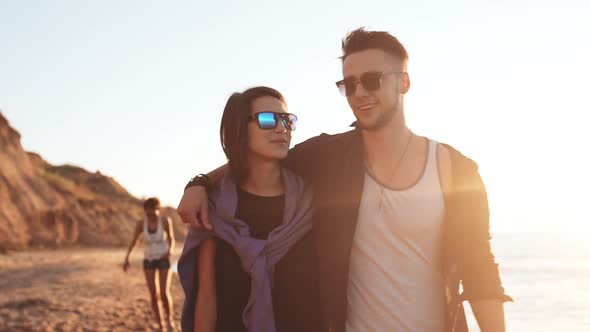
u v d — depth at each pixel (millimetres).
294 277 2893
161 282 9508
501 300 2510
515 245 98375
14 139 48250
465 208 2559
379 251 2641
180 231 80125
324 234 2777
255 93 2959
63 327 9438
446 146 2678
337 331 2691
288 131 2963
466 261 2533
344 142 2797
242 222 2867
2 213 38594
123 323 10297
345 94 2729
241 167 2930
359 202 2668
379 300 2623
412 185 2607
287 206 2906
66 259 32188
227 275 2873
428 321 2615
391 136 2662
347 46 2734
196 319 2830
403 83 2723
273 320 2812
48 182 54406
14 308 11570
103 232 54938
